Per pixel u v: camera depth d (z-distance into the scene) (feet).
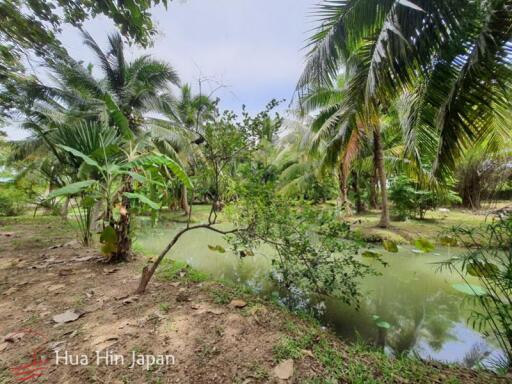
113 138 10.44
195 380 4.42
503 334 6.62
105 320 6.25
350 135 18.31
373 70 8.99
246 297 8.12
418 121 11.86
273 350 5.32
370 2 9.23
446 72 9.61
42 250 13.51
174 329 5.92
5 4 10.83
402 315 9.33
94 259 11.68
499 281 5.98
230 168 10.32
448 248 15.93
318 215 9.26
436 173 10.83
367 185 37.68
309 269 8.95
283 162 36.17
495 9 8.04
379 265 14.40
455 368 5.50
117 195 9.77
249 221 9.45
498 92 8.44
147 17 12.04
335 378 4.60
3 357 4.81
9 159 32.30
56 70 21.27
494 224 6.24
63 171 13.50
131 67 26.81
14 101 19.43
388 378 4.73
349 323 8.63
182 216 33.30
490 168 28.58
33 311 6.66
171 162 8.32
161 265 10.98
